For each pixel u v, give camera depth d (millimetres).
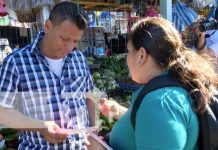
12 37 4750
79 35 1845
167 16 4023
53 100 1846
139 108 1319
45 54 1876
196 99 1319
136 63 1450
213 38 3984
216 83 1434
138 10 5465
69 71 1942
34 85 1816
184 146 1275
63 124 1859
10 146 2729
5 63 1812
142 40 1411
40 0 3564
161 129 1237
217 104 1363
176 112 1264
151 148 1251
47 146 1844
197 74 1362
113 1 5410
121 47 5723
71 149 1857
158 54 1390
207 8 6188
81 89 1985
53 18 1816
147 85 1365
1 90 1767
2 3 3791
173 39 1393
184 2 5680
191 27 5426
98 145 1738
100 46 5574
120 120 1540
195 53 1451
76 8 1827
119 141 1506
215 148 1321
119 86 4148
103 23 5738
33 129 1741
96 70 4641
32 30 4359
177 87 1332
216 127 1304
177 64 1365
